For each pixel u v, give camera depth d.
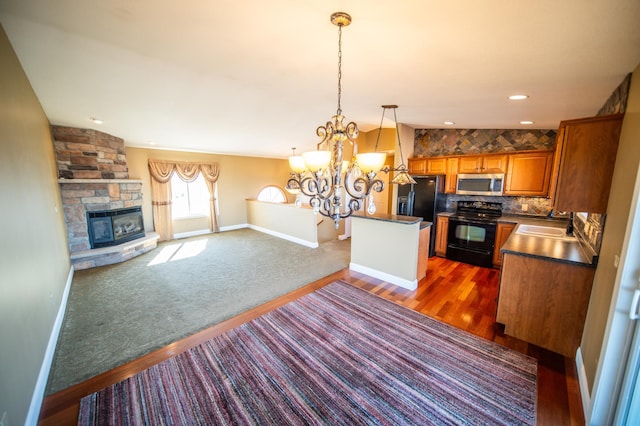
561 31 1.30
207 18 1.58
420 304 3.08
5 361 1.39
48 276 2.51
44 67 2.30
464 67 1.90
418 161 5.11
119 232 4.83
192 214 6.82
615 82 1.88
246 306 3.04
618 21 1.15
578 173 2.00
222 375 2.00
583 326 2.11
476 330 2.57
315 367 2.07
